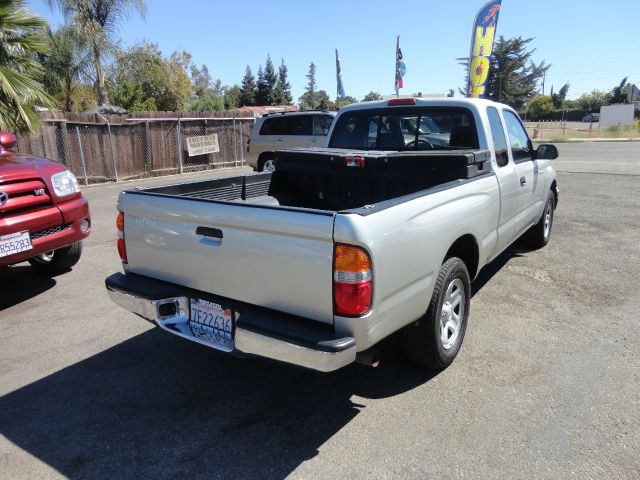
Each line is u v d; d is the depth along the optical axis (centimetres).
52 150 1247
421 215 286
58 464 262
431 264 297
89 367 362
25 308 473
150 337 411
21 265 613
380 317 255
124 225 336
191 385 337
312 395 322
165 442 278
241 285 276
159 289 313
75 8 2023
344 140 505
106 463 262
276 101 7488
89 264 608
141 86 2839
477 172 386
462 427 283
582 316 429
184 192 376
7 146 551
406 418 294
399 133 468
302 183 459
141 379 346
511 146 475
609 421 285
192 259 296
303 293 252
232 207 270
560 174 1364
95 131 1330
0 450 273
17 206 461
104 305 479
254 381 341
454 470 250
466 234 356
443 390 322
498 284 511
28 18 819
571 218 809
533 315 433
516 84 6044
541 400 307
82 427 292
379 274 247
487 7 1503
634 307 445
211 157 1669
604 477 242
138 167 1459
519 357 360
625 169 1469
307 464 257
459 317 354
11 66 822
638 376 331
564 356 360
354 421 293
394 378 338
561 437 272
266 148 1317
